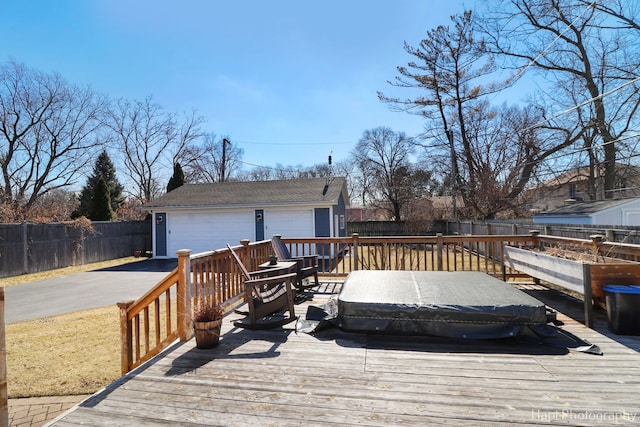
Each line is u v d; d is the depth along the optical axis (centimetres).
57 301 679
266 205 1255
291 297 387
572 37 1340
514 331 313
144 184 2512
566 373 251
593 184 1509
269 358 292
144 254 1477
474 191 1764
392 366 270
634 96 1241
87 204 1981
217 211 1309
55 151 1981
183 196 1430
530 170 1652
